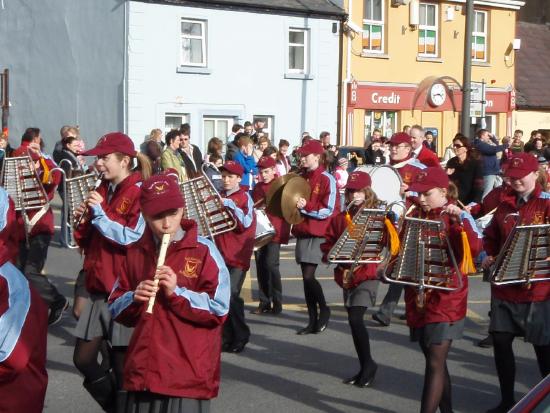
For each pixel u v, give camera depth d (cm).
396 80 3127
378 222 756
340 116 2992
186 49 2692
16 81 3003
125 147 634
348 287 790
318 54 2927
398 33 3125
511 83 3444
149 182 468
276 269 1098
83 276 652
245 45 2773
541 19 4359
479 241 627
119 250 624
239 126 2155
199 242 477
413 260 630
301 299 1212
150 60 2628
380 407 742
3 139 1575
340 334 1007
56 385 791
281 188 995
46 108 2905
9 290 443
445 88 3203
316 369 859
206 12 2692
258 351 929
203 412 475
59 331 994
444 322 629
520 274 677
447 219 630
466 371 861
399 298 1104
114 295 489
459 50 3284
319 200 984
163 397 469
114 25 2644
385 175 945
